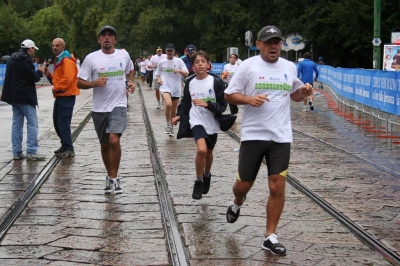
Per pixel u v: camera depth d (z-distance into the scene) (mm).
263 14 54969
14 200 7926
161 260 5691
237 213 6621
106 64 8242
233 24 55844
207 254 5859
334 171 9914
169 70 14914
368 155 11578
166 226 6816
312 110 21281
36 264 5590
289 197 8164
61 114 11148
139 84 41844
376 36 24469
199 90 7871
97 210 7488
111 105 8266
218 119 7797
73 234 6500
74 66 11148
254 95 6000
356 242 6250
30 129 10875
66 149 11258
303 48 47969
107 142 8383
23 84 10711
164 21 56500
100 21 67000
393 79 12477
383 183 9023
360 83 16078
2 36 52656
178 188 8695
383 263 5621
